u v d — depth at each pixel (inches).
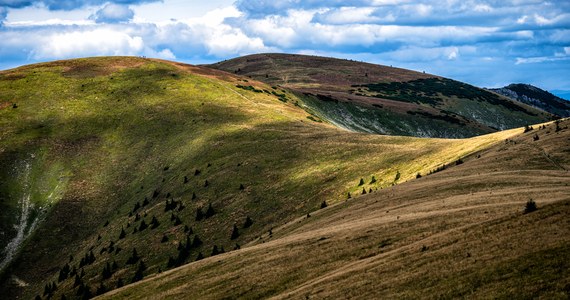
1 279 4507.9
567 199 1453.0
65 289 3941.9
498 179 2378.2
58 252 4879.4
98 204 5521.7
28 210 5511.8
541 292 1006.4
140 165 6003.9
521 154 2864.2
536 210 1454.2
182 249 3863.2
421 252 1455.5
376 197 2869.1
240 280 1829.5
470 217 1708.9
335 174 4293.8
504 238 1327.5
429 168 3590.1
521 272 1108.5
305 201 3993.6
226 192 4566.9
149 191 5344.5
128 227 4692.4
